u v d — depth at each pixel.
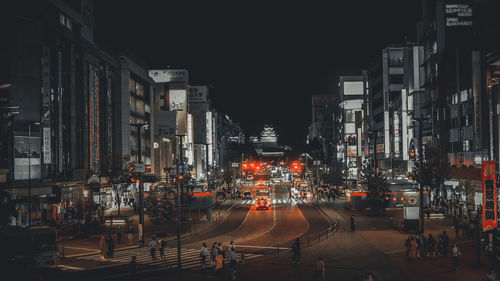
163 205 46.00
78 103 62.09
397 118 87.88
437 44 71.56
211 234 44.59
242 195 86.38
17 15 51.88
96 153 67.06
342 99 160.12
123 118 77.75
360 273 27.17
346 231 44.44
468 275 26.36
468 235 39.38
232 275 25.23
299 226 49.09
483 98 57.50
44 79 53.50
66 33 58.00
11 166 50.12
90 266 30.58
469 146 60.75
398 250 34.66
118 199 55.69
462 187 57.66
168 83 111.25
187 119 112.81
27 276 27.66
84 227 45.00
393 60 102.56
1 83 50.53
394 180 66.06
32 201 49.88
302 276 26.75
